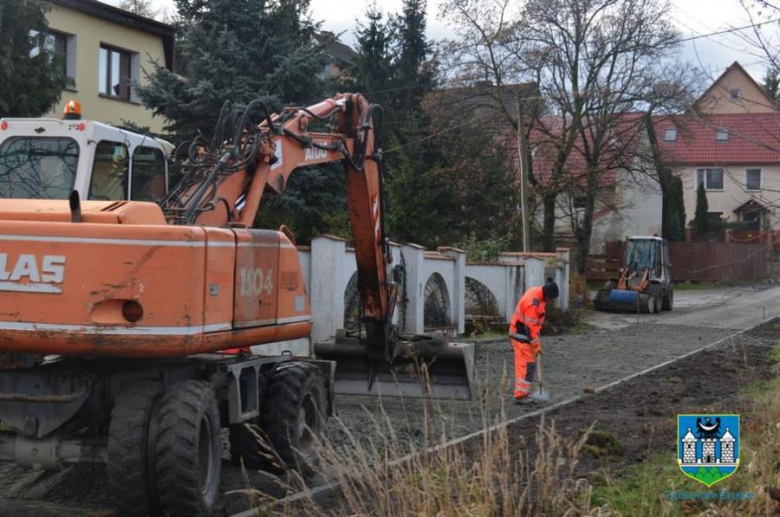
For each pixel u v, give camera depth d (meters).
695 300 38.94
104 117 24.38
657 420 10.52
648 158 35.72
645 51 33.84
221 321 6.46
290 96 22.00
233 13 22.02
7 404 6.50
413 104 38.78
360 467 6.20
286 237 7.80
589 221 39.19
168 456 6.22
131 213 6.30
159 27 25.94
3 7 14.45
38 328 6.01
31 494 7.39
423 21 39.69
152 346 6.01
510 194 35.28
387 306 10.84
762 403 9.73
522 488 6.71
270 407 7.92
